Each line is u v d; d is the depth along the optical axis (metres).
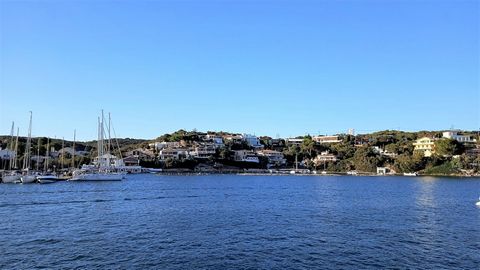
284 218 58.84
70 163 193.00
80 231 47.75
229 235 45.97
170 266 33.66
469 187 130.00
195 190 111.38
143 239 43.50
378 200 86.75
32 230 48.22
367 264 34.91
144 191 105.31
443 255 37.94
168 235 45.69
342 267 34.00
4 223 53.00
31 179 127.12
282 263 34.91
